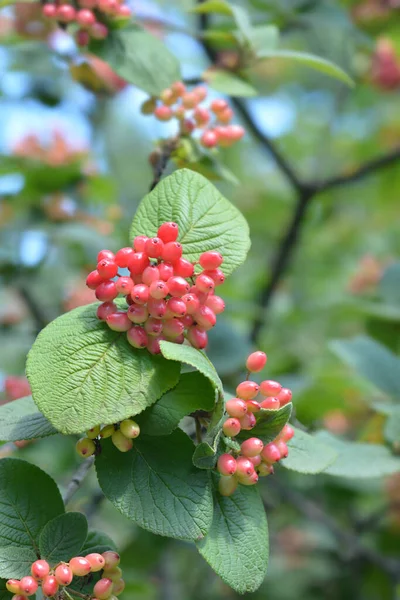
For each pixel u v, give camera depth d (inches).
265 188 89.2
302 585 62.7
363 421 50.8
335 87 88.4
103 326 28.1
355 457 32.9
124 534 58.0
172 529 27.6
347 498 60.1
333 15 55.7
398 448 33.4
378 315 48.9
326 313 67.0
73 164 48.7
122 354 27.8
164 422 28.1
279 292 80.8
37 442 45.3
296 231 59.4
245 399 28.0
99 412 27.3
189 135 34.9
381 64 65.9
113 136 69.0
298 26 56.2
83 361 27.7
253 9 57.1
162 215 29.2
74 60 40.6
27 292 50.2
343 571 60.7
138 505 27.8
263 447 28.3
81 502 39.3
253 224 87.8
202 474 28.1
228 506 28.5
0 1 35.5
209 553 27.9
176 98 34.9
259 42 37.9
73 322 28.1
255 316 54.4
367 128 92.1
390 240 86.4
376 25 62.2
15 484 28.8
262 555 28.2
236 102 53.6
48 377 27.5
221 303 28.4
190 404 28.1
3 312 54.4
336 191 79.2
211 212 29.4
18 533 28.5
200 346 28.3
